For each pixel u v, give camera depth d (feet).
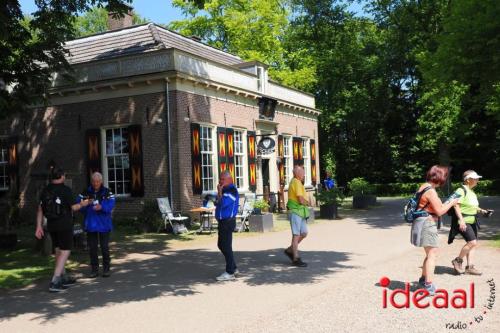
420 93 104.99
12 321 19.71
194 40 70.49
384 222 52.75
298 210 28.99
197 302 21.40
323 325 17.29
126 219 54.54
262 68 70.03
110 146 57.16
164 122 53.06
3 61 38.75
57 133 59.67
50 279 27.96
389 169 118.62
